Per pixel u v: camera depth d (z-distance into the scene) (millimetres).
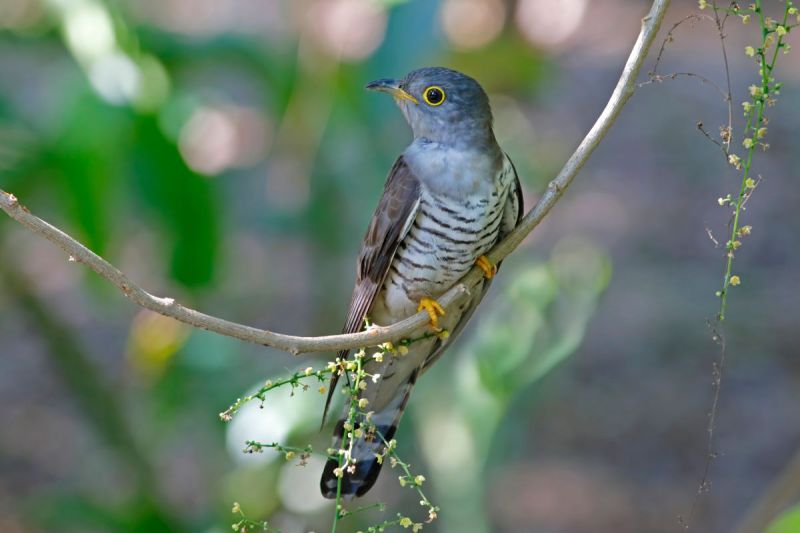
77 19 8422
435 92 8117
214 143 12898
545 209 7508
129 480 10727
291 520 10305
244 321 13781
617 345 19656
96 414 10836
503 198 8156
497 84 11086
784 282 21344
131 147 8180
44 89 15641
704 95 27188
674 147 25719
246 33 9383
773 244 22312
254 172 14703
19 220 5469
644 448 17250
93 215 8250
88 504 10336
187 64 8938
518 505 15711
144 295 5656
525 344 9430
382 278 8305
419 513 12734
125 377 17312
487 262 8125
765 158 24891
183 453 14672
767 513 9000
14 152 8250
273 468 10008
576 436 17453
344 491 7223
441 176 8031
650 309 20375
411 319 6406
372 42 9375
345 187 10094
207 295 10203
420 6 8523
